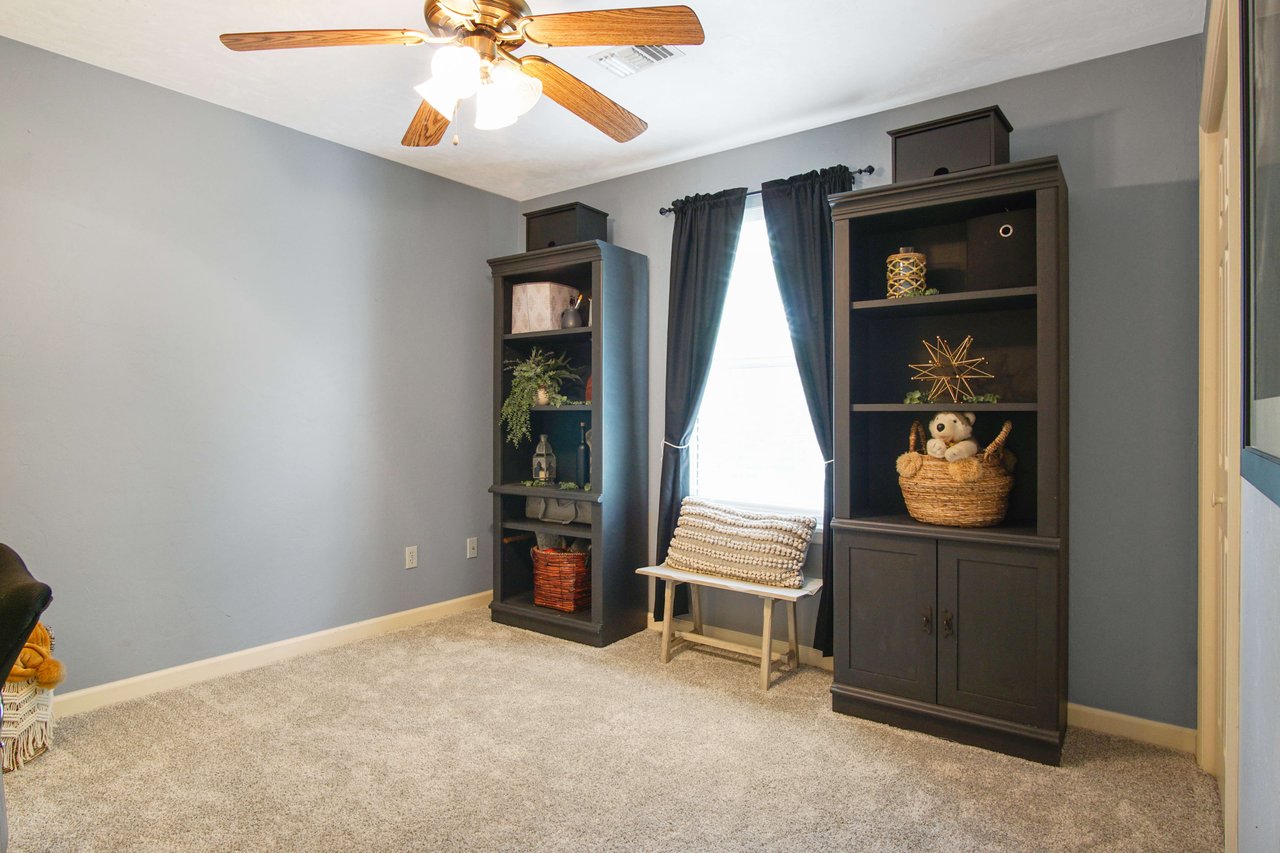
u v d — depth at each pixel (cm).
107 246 286
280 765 240
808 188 331
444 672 326
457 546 421
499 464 410
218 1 237
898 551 272
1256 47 103
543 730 268
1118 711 270
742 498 371
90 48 269
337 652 351
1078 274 274
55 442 273
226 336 321
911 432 290
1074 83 277
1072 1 236
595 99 225
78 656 280
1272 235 90
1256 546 119
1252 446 112
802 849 197
